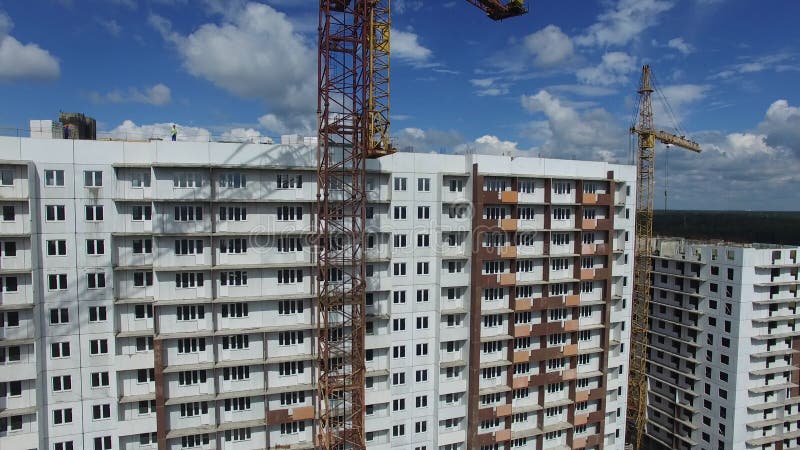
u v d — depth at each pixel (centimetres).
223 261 5306
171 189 5038
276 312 5512
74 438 4997
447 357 6291
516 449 6781
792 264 8550
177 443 5378
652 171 10181
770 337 8556
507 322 6556
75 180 4838
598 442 7188
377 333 5909
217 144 5166
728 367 8700
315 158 5475
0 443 4728
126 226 5031
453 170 6119
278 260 5472
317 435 5638
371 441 6034
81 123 5734
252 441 5612
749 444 8675
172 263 5144
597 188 7025
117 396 5084
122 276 5103
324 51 5303
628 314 7462
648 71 10181
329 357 5534
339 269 5656
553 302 6662
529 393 6831
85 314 4953
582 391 7019
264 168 5212
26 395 4844
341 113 5409
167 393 5272
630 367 10225
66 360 4928
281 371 5609
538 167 6531
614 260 7269
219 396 5331
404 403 6103
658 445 10188
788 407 8956
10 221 4662
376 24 5384
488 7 6606
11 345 4638
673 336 9838
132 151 4975
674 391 9856
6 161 4503
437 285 6062
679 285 9738
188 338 5288
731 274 8656
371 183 5781
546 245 6631
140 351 5184
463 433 6319
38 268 4756
